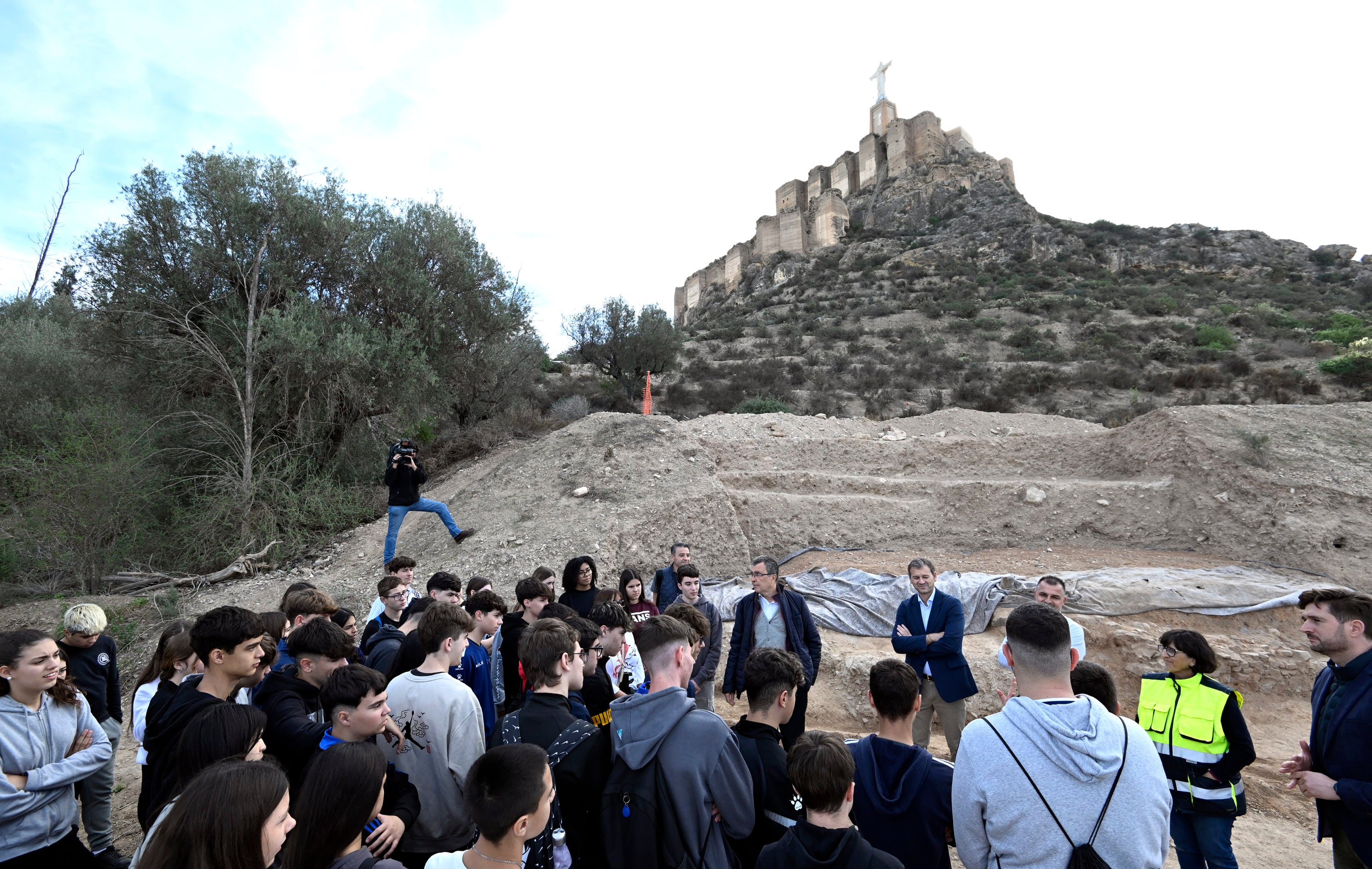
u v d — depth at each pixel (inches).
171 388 501.7
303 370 479.2
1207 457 421.4
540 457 514.3
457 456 645.3
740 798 103.5
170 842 73.9
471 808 88.0
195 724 101.7
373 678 117.2
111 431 434.0
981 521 458.9
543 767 92.3
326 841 87.4
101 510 407.8
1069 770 86.9
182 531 444.5
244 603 378.0
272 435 505.0
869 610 356.2
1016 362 1416.1
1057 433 587.5
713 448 548.7
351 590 388.2
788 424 662.5
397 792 119.4
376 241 561.3
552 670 124.9
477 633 175.5
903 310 1980.8
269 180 514.9
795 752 95.1
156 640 347.3
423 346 555.8
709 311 2876.5
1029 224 2511.1
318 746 121.8
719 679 328.5
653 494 450.3
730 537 439.8
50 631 346.9
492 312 599.8
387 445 538.6
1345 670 128.9
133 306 478.6
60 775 127.9
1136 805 85.0
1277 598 317.7
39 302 799.7
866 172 3090.6
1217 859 149.3
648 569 409.1
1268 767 248.7
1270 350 1291.8
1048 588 194.5
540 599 193.9
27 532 409.4
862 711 299.0
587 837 108.3
